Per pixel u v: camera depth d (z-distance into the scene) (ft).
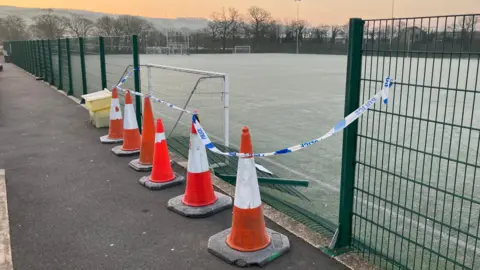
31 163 20.77
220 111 40.24
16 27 365.40
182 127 32.04
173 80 72.18
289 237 12.63
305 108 42.83
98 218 14.17
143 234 12.98
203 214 14.11
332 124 33.81
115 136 25.17
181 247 12.14
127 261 11.40
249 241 11.50
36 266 11.14
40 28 368.48
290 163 21.88
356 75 10.68
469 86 48.55
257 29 333.62
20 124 31.04
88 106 30.01
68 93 48.55
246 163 11.36
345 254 11.58
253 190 11.47
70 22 381.60
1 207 15.06
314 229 13.15
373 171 19.94
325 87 66.28
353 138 11.18
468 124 32.65
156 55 262.88
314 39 295.48
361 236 13.25
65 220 14.02
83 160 21.22
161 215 14.39
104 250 12.00
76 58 44.21
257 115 38.42
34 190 16.92
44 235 12.92
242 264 11.04
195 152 14.40
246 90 61.77
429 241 12.91
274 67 129.59
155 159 17.19
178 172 19.15
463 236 13.07
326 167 21.03
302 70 114.52
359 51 10.55
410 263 11.57
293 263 11.19
